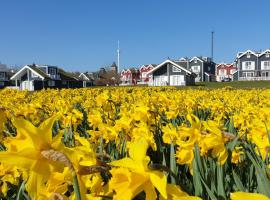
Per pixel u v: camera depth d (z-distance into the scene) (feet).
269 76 302.25
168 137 11.02
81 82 291.99
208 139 7.36
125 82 367.66
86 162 4.85
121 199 3.77
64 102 27.68
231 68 361.30
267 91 60.85
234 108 29.78
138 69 371.56
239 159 10.16
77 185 4.06
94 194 5.08
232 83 229.66
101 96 24.04
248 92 57.62
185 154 8.03
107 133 11.57
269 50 301.22
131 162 3.86
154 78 264.52
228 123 19.26
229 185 9.12
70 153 4.57
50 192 4.78
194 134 7.86
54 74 264.31
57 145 4.25
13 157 3.93
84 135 17.03
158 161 12.32
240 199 2.68
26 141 4.07
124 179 3.83
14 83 277.03
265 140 7.95
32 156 4.02
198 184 7.38
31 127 4.09
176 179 5.27
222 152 7.38
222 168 8.13
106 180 7.09
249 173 9.75
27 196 7.84
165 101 24.98
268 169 7.23
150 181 3.82
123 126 11.32
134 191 3.77
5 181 9.78
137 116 13.82
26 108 21.53
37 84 246.47
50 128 4.21
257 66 305.12
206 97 45.21
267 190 6.61
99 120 15.34
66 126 16.26
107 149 12.01
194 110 26.89
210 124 8.25
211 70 352.28
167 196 3.65
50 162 4.05
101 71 369.50
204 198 7.35
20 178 9.39
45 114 23.85
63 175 4.65
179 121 20.98
